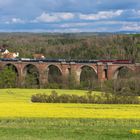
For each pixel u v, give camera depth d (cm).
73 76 13150
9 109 6391
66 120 5303
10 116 5566
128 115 5781
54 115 5709
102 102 7694
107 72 12875
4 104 7369
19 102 7988
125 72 12812
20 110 6250
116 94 8219
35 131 4494
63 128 4734
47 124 5016
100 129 4662
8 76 13562
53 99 7900
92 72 13888
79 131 4512
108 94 7938
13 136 4144
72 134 4309
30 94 10312
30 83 13450
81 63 13375
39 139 3978
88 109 6538
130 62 12900
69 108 6656
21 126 4859
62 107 6812
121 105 7319
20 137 4081
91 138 4072
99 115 5762
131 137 4134
